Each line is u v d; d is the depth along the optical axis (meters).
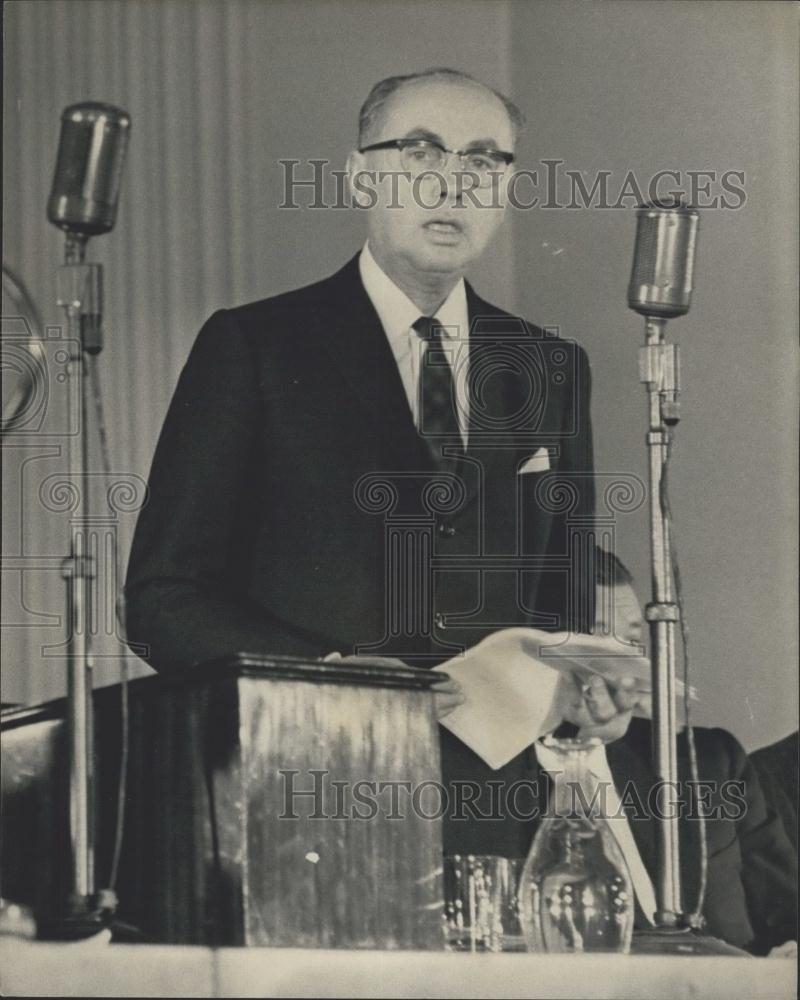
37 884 4.86
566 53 6.42
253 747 4.61
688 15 6.57
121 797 4.82
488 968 4.65
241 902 4.53
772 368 6.40
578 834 4.95
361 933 4.62
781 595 6.27
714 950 5.34
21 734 4.98
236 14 6.29
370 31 6.33
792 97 6.57
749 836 5.99
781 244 6.47
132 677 5.62
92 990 4.58
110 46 6.20
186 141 6.20
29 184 6.05
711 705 6.17
